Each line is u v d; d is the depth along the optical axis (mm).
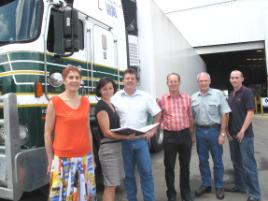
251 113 4633
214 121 5020
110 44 6156
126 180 4312
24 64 4125
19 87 4066
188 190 4809
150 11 7867
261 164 7141
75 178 3246
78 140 3250
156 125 4109
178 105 4715
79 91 5082
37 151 3896
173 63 10195
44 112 4281
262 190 5277
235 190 5289
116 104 4207
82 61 5195
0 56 4129
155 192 5352
